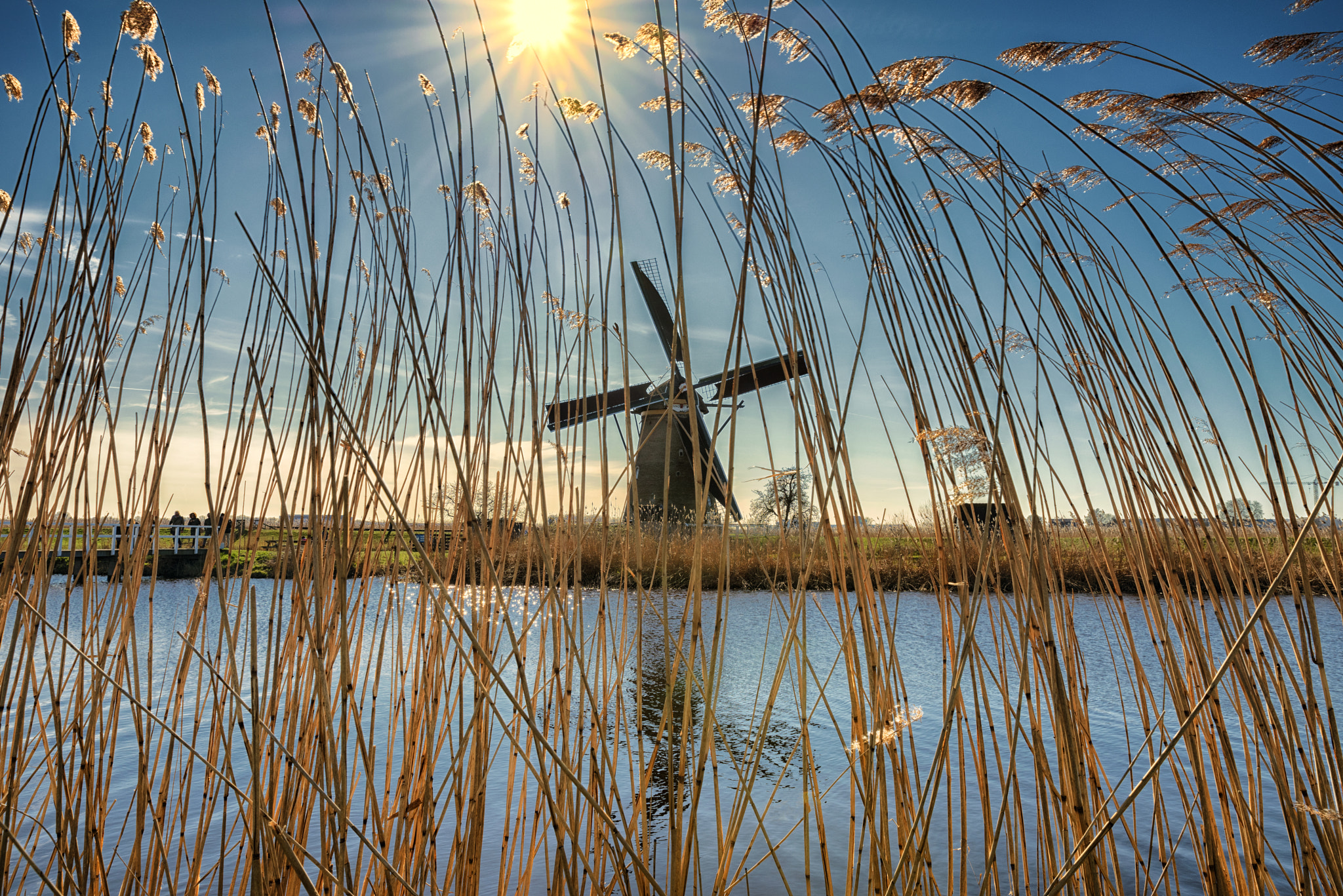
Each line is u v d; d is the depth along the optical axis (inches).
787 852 142.7
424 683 84.7
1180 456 87.1
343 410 66.7
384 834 78.8
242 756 165.6
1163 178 77.4
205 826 87.0
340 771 69.6
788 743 203.5
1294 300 76.2
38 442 85.3
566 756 82.3
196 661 237.1
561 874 75.2
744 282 70.6
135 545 101.9
